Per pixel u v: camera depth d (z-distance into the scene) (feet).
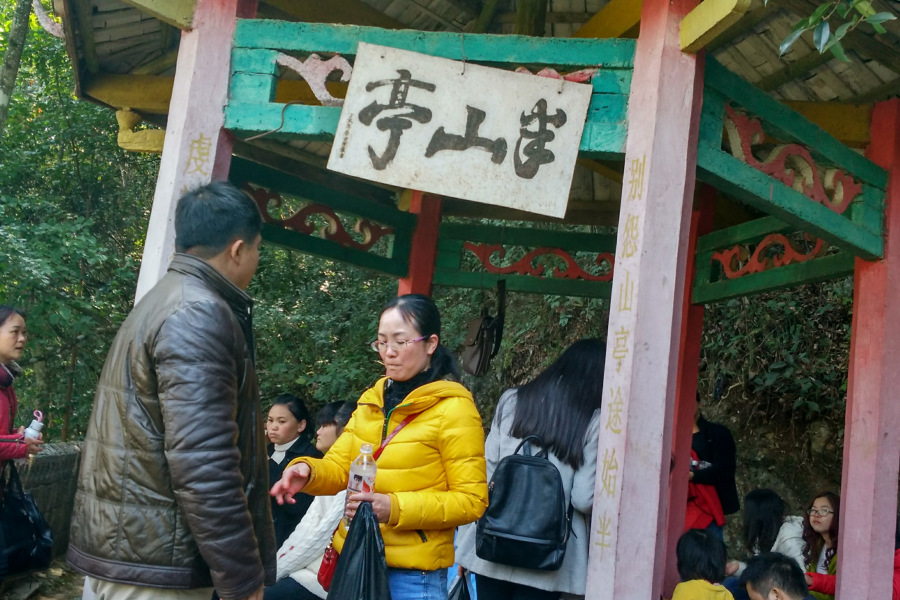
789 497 19.20
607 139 8.91
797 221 10.46
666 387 8.34
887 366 11.35
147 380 5.73
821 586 11.68
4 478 11.21
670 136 8.59
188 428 5.45
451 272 18.03
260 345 30.09
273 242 15.23
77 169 25.11
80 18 12.17
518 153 8.92
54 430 25.93
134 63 13.89
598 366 9.09
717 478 15.44
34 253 19.36
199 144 9.32
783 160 10.22
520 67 9.37
